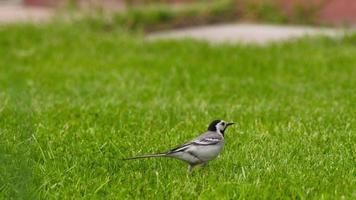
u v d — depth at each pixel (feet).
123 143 41.14
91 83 62.39
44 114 48.19
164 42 80.53
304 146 40.75
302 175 35.35
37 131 43.19
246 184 33.63
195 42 80.74
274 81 62.80
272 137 42.57
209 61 72.08
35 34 83.05
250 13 98.68
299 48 78.02
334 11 96.94
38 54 75.77
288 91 58.03
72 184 34.65
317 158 38.29
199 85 60.80
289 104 52.39
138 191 33.63
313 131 43.91
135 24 93.66
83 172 36.35
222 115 48.75
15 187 32.96
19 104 51.31
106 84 61.93
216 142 35.19
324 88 59.57
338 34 84.48
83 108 50.14
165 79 63.36
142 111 49.85
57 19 91.86
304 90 58.39
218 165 37.60
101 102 52.65
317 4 97.35
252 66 69.26
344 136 42.60
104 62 71.97
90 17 92.48
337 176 35.35
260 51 76.84
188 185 34.04
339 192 33.17
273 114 48.93
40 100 53.88
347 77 63.98
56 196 33.09
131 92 57.93
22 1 113.80
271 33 89.81
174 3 103.60
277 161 37.96
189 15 97.04
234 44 80.23
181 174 36.22
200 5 99.04
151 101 53.98
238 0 100.07
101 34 86.53
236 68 68.44
